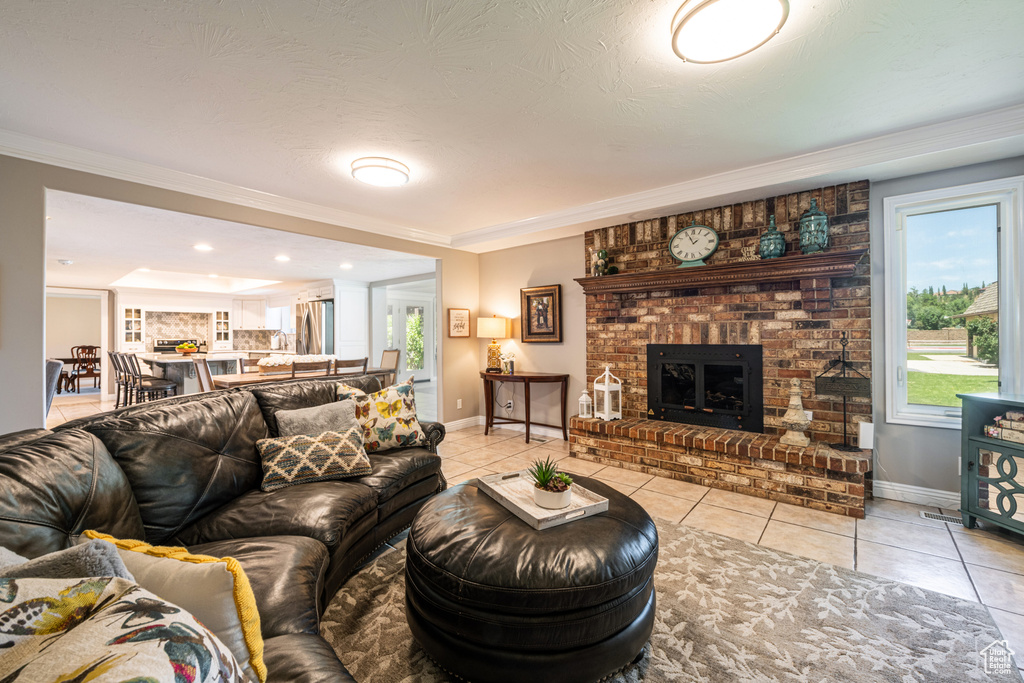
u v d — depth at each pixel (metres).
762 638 1.61
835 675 1.43
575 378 4.63
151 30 1.57
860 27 1.59
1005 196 2.59
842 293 2.99
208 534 1.61
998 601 1.80
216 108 2.13
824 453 2.79
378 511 2.12
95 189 2.65
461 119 2.25
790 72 1.88
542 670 1.27
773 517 2.67
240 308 9.23
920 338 2.88
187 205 3.05
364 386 2.91
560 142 2.54
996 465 2.38
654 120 2.29
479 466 3.72
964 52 1.75
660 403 3.81
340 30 1.58
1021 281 2.53
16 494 1.06
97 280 6.93
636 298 3.93
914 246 2.90
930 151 2.44
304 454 2.09
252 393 2.37
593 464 3.77
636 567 1.39
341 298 7.11
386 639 1.63
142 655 0.54
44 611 0.59
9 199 2.36
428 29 1.58
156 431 1.72
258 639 0.80
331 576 1.65
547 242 4.80
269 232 3.71
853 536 2.40
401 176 2.83
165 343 8.17
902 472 2.92
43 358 2.46
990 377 2.67
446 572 1.37
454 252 5.17
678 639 1.61
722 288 3.48
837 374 3.02
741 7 1.41
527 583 1.28
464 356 5.31
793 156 2.81
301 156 2.70
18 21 1.50
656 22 1.56
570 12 1.50
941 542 2.32
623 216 3.71
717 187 3.13
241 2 1.44
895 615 1.73
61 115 2.18
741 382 3.42
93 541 0.73
